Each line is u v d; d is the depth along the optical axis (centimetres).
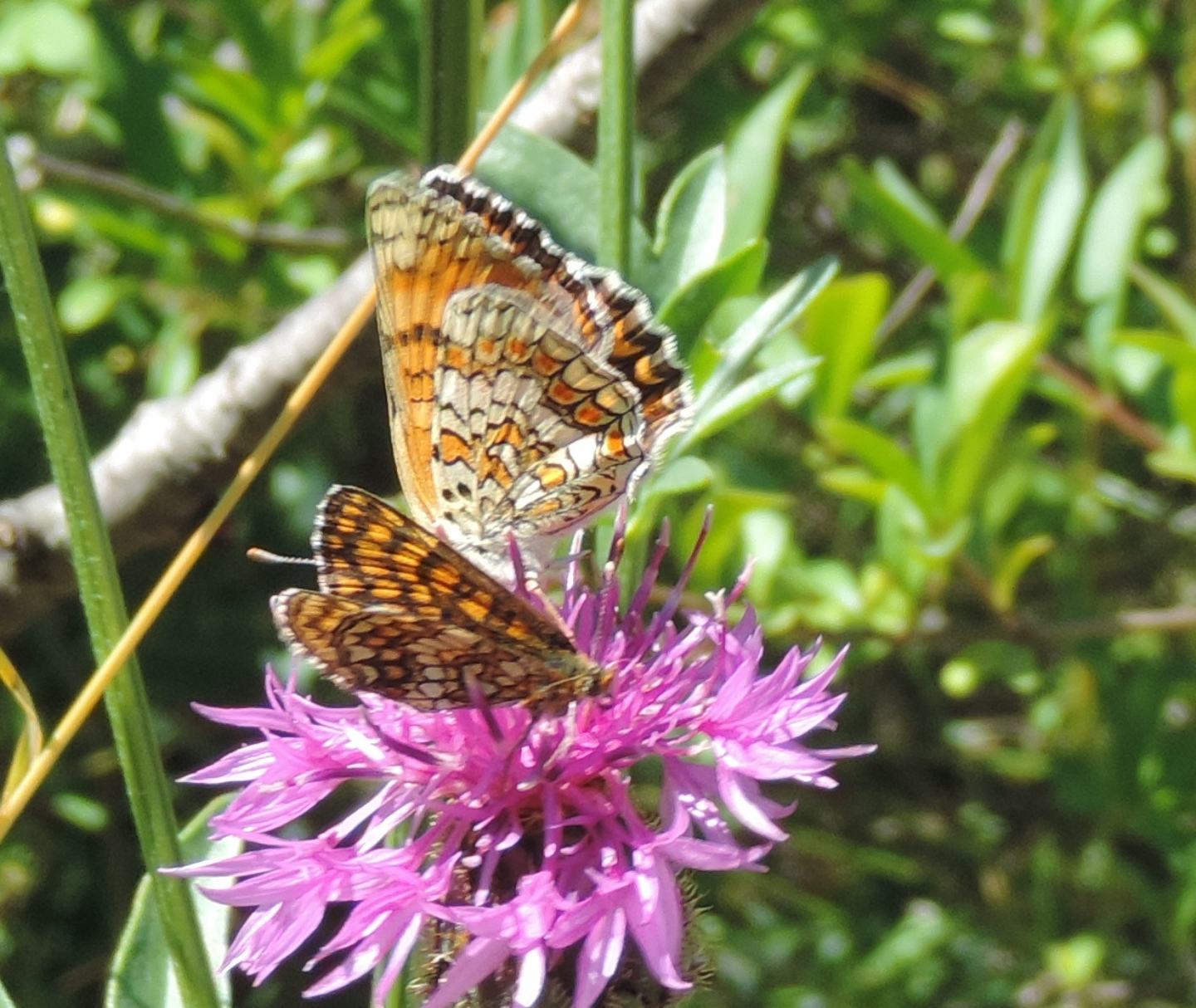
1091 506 36
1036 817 47
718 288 23
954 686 34
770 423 40
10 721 39
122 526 27
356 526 21
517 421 22
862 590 31
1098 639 36
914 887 47
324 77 32
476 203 22
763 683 21
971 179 45
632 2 23
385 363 21
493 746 21
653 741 21
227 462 27
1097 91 41
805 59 39
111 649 21
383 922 21
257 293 33
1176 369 29
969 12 38
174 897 21
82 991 42
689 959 21
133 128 32
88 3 33
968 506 30
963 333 30
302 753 21
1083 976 39
